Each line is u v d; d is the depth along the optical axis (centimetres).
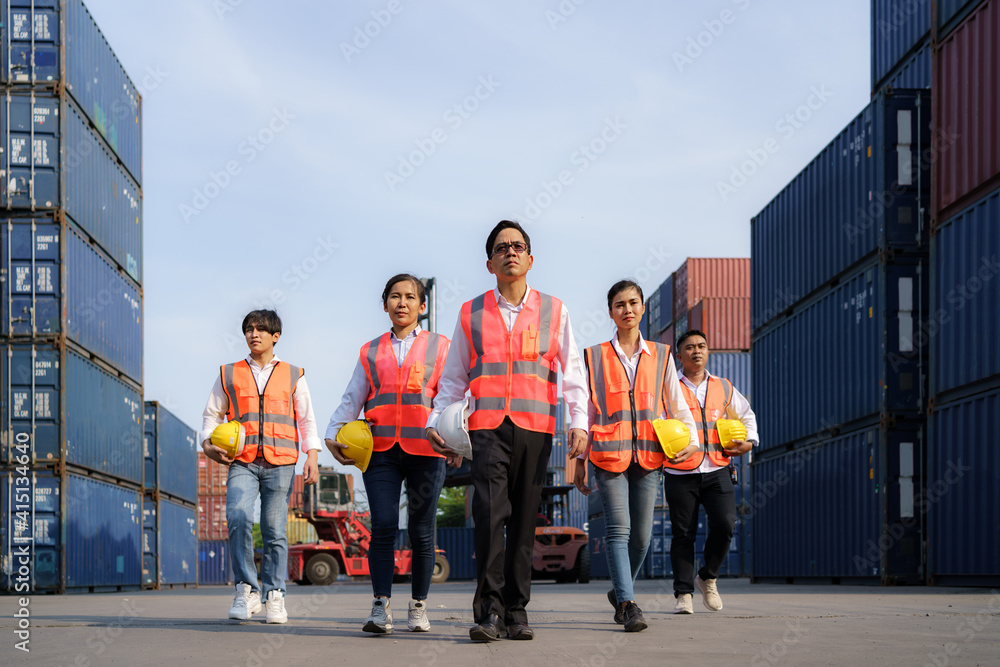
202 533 3800
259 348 573
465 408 438
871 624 542
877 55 1516
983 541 1059
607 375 530
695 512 638
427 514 491
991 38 1092
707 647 410
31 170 1420
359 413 505
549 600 925
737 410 652
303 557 2558
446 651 396
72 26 1479
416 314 501
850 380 1391
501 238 444
